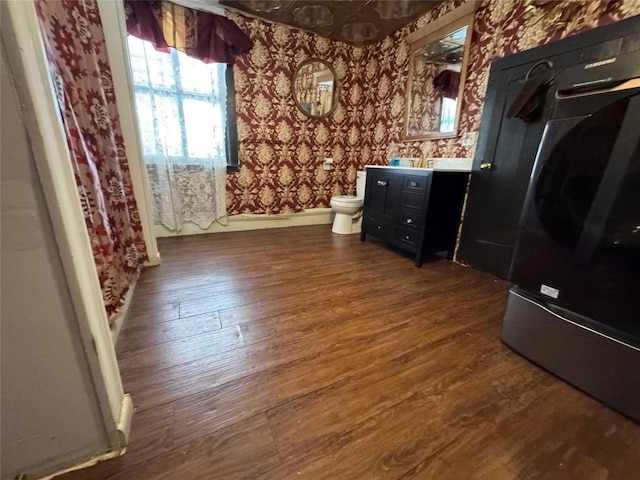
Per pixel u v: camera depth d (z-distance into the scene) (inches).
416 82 106.3
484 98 82.1
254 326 53.2
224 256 91.7
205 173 112.7
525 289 45.8
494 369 43.6
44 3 34.1
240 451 29.7
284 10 101.1
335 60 127.4
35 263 21.5
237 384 38.9
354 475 27.8
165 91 98.1
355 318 57.2
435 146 102.1
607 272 36.2
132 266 66.2
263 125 119.8
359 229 137.2
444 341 50.4
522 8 71.6
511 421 34.5
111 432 28.1
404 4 95.1
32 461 25.2
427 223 86.0
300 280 75.4
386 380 40.6
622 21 53.5
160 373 40.3
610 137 34.4
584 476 28.4
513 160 75.4
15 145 19.2
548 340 42.6
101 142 53.1
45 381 24.0
